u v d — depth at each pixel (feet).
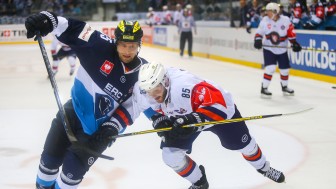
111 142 9.90
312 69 31.68
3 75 36.65
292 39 25.43
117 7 71.97
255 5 39.78
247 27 38.75
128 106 10.14
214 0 53.26
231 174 13.62
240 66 40.42
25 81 33.32
